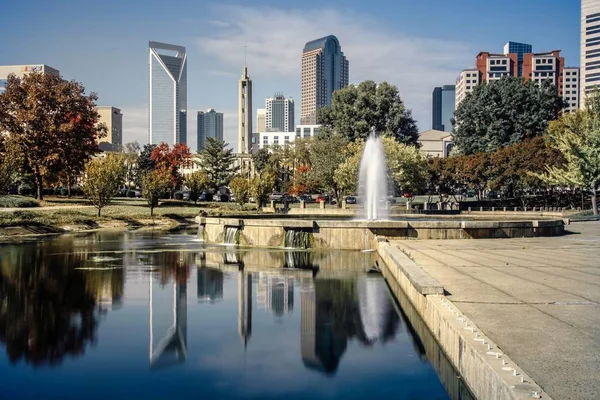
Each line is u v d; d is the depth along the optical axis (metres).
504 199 67.75
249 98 150.75
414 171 59.69
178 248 26.25
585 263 15.36
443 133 138.62
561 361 6.45
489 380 6.03
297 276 17.67
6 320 11.88
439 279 12.45
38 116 53.47
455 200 71.62
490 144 75.81
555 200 65.25
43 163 53.56
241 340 10.42
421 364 9.08
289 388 7.99
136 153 104.12
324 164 61.97
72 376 8.48
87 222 42.16
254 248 25.78
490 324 8.20
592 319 8.51
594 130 44.16
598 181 43.72
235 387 8.06
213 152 86.69
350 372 8.67
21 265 20.48
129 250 25.56
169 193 82.75
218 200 86.31
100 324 11.57
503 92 77.56
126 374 8.62
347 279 17.08
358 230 24.34
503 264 15.18
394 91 77.38
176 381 8.24
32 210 45.44
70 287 15.78
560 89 199.00
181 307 13.20
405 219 38.19
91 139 58.72
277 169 96.56
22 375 8.55
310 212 48.03
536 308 9.33
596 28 188.50
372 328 11.27
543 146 60.69
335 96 79.81
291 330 11.08
